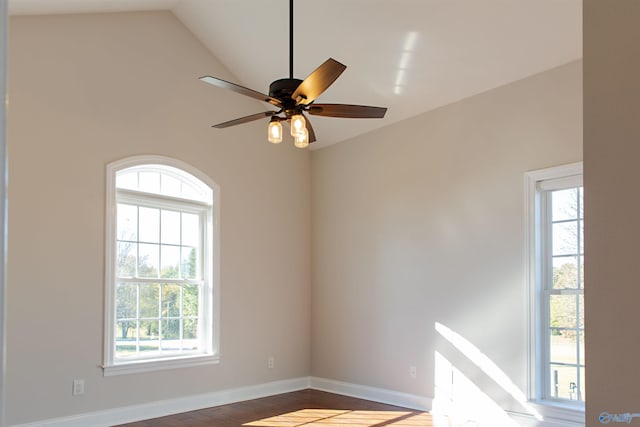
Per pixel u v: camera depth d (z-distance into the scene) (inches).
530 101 182.2
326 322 252.2
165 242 213.5
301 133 136.0
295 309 253.1
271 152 248.1
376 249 232.5
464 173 201.5
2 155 24.1
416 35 180.1
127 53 202.5
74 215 184.1
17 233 171.5
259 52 217.8
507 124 188.7
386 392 223.9
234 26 209.8
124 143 198.8
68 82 186.4
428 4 166.4
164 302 211.3
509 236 185.5
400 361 219.6
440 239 208.2
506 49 174.9
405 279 220.1
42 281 175.6
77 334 182.2
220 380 221.5
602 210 40.2
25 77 177.0
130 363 193.8
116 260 196.1
